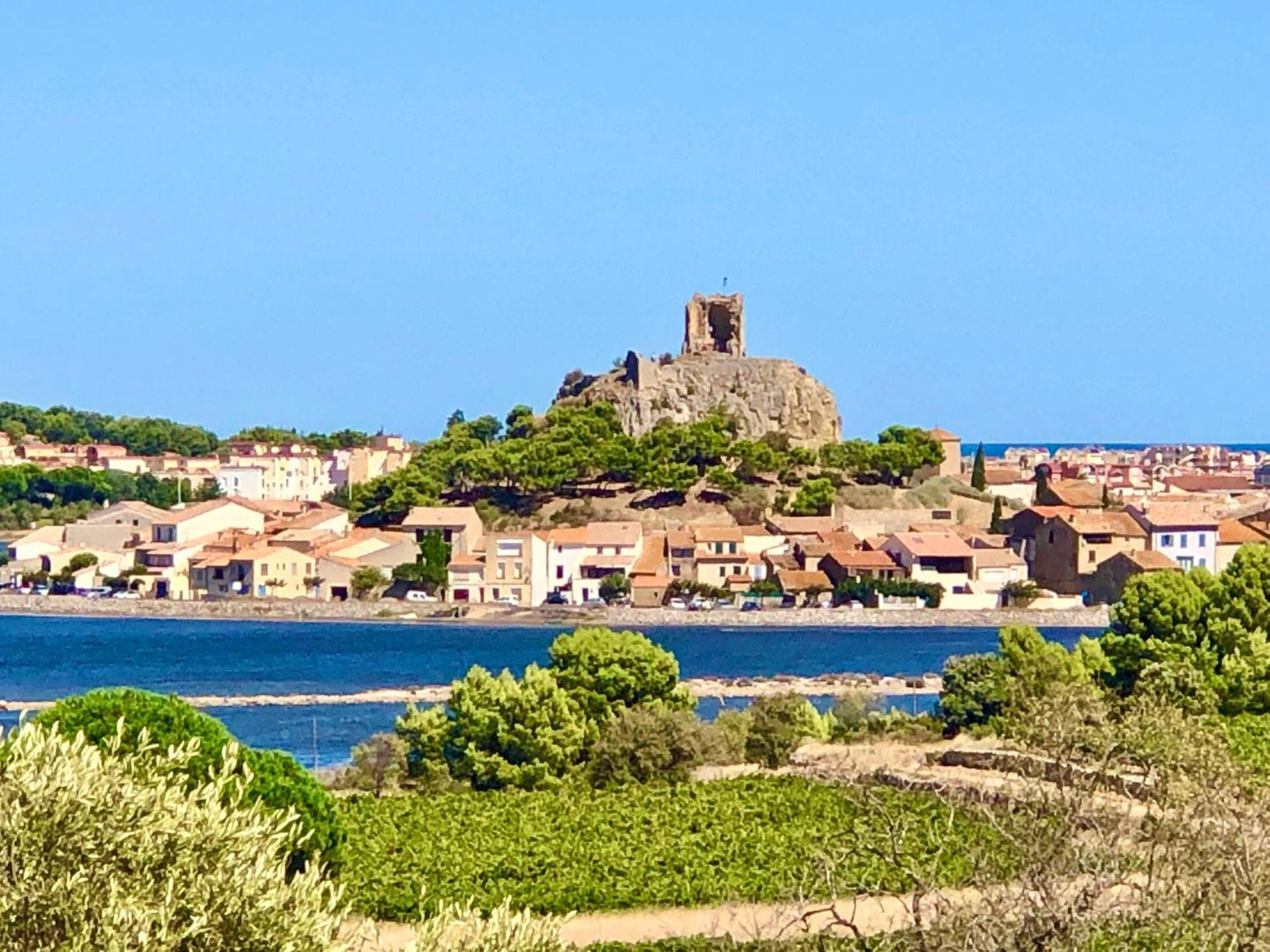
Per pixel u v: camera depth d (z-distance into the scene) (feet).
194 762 192.95
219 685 553.64
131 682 563.07
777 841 252.01
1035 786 149.48
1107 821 134.82
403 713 484.74
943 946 123.24
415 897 215.72
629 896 222.07
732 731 363.15
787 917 175.42
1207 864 127.85
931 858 195.00
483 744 320.70
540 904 220.23
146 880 90.53
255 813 98.68
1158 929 124.47
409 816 274.36
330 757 399.44
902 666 599.16
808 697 515.09
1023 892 124.47
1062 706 161.89
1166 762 149.79
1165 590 400.06
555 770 318.86
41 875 87.61
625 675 354.54
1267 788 159.22
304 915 94.17
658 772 322.14
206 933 89.56
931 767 310.24
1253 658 382.42
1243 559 403.34
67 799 90.68
